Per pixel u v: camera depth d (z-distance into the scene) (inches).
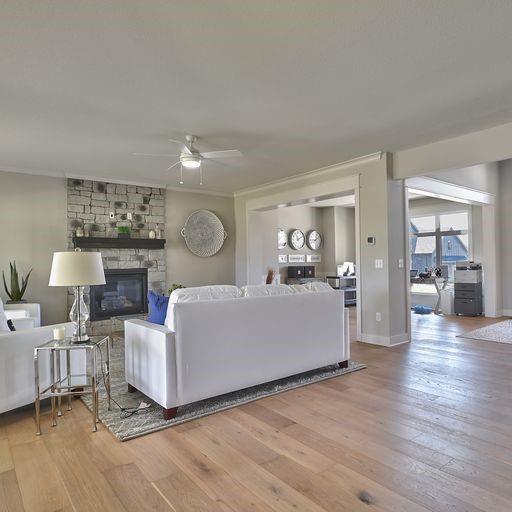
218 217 290.0
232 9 80.4
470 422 100.7
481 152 159.0
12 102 125.3
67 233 225.0
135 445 91.1
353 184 203.5
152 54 97.4
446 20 85.5
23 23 83.9
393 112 138.1
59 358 116.4
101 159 195.0
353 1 78.7
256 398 119.7
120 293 245.3
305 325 138.3
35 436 96.8
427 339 205.6
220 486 74.0
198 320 110.1
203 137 162.7
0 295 203.6
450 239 340.2
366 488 72.6
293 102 128.1
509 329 232.1
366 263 198.5
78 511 67.2
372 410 109.6
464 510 65.7
